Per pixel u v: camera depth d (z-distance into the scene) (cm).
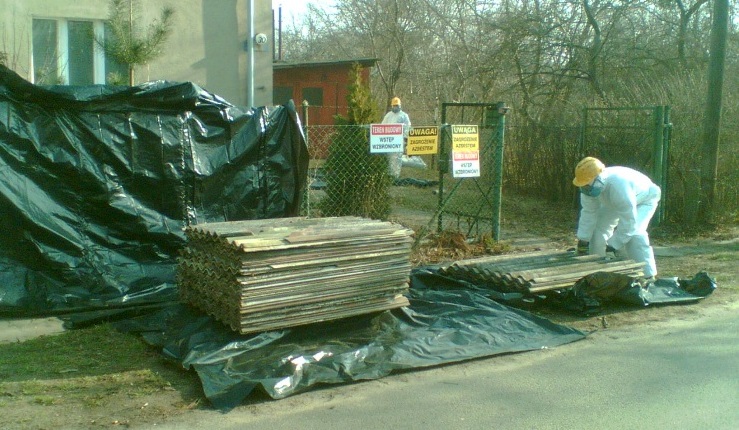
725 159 1255
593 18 1712
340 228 606
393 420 469
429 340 604
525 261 785
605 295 730
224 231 579
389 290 617
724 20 1152
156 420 462
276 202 831
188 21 1150
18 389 502
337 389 522
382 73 2656
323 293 582
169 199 760
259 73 1224
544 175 1468
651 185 841
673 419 472
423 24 2473
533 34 1802
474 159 980
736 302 771
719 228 1191
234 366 528
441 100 2367
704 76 1398
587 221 819
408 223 1153
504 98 1870
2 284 665
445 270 788
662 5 1711
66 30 1099
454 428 457
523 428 457
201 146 781
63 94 697
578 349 618
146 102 747
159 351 580
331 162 997
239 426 456
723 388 527
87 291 697
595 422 467
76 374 533
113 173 729
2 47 1040
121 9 950
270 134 823
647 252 816
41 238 689
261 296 554
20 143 684
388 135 935
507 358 594
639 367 572
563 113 1487
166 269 742
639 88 1485
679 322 698
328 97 2105
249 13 1191
